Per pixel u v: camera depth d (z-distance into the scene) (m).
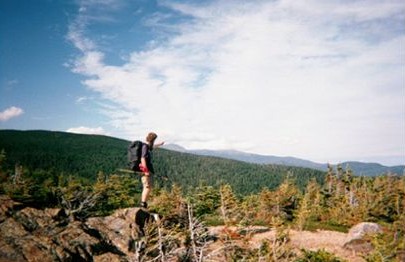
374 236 21.91
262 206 54.38
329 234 38.31
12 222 8.05
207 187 39.47
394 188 77.94
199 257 9.88
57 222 8.84
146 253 8.98
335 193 90.31
